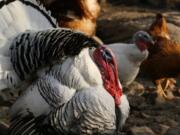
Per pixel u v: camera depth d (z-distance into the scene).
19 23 7.09
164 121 8.19
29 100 6.64
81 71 6.53
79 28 10.27
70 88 6.52
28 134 6.67
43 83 6.59
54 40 6.63
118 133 6.87
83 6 10.27
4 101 7.81
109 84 6.68
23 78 6.80
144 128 7.85
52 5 10.12
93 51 6.77
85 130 6.57
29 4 7.29
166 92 9.45
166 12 14.54
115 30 11.69
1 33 6.92
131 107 8.70
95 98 6.44
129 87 9.36
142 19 12.47
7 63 6.79
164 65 8.97
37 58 6.66
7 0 7.08
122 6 15.69
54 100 6.53
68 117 6.51
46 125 6.63
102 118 6.50
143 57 7.22
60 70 6.53
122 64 7.17
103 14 13.96
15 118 6.81
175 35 10.07
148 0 15.77
